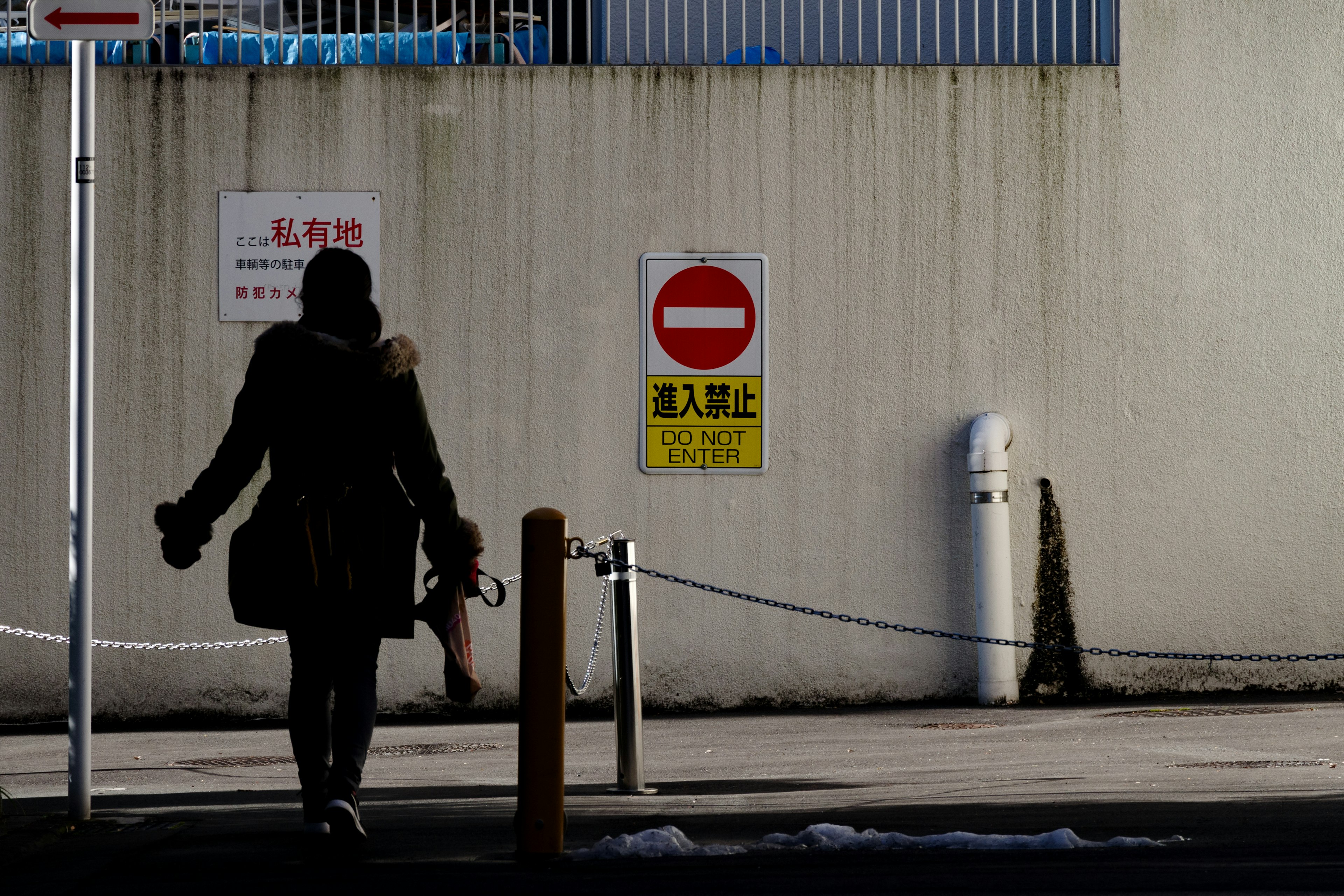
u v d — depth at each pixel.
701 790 15.78
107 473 24.55
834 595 25.08
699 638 24.92
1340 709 23.38
